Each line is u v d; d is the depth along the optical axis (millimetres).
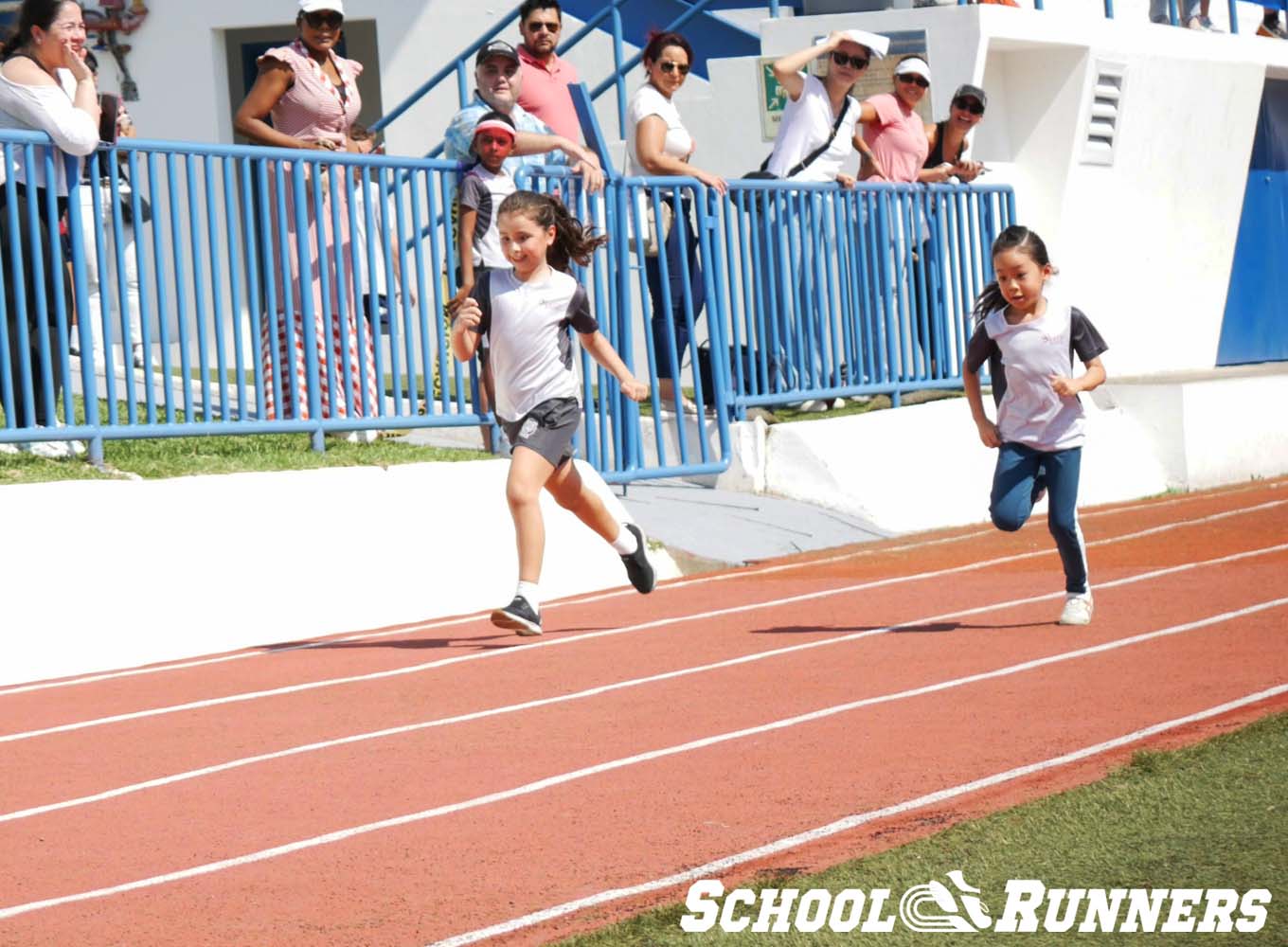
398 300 19812
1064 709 11609
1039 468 15062
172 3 31984
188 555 15961
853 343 24266
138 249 16688
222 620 16031
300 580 16672
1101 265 30406
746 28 29500
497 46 20016
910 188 25000
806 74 26078
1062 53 29172
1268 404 29438
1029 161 29609
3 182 15859
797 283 23594
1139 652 13539
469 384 21844
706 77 29641
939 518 24062
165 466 16984
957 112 25922
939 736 11055
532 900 8156
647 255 22359
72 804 10469
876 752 10719
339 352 18516
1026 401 14859
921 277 25328
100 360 20938
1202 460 27422
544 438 15180
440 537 17922
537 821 9562
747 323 22938
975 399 15203
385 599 17250
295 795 10414
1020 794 9422
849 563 20078
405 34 31750
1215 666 12812
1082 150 29547
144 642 15477
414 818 9750
